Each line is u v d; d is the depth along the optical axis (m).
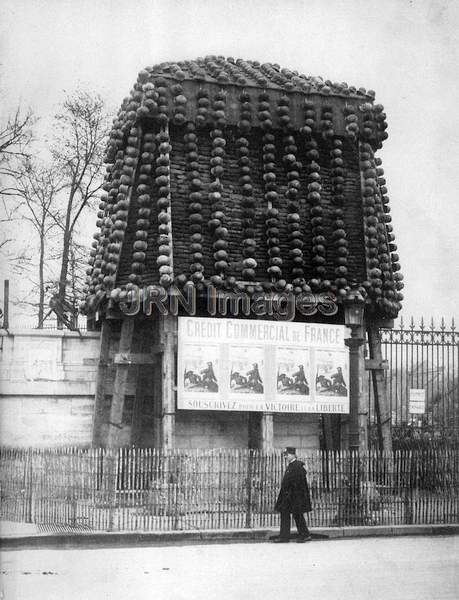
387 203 30.70
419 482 26.67
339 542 23.66
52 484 24.62
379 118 29.72
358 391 28.30
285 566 19.69
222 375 27.12
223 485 25.12
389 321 30.06
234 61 30.77
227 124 28.12
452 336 31.02
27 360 28.20
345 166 29.81
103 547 22.19
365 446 28.56
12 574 18.56
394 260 30.27
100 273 29.09
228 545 22.81
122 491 24.14
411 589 17.59
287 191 28.75
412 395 30.38
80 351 28.59
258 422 28.36
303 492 23.55
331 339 28.36
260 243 28.25
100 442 28.12
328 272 28.81
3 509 25.28
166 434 26.55
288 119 28.67
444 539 24.41
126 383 27.95
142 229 27.33
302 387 27.91
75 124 40.06
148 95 27.31
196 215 27.16
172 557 20.70
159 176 27.17
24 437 28.03
